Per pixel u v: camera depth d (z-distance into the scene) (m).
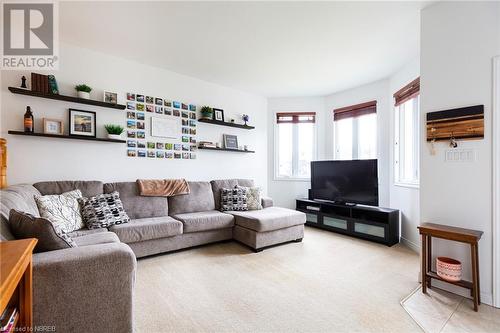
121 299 1.32
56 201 2.24
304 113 4.88
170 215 3.21
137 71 3.32
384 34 2.58
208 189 3.71
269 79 3.94
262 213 3.35
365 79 3.92
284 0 2.05
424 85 2.19
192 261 2.65
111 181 3.10
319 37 2.64
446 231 1.86
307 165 4.99
